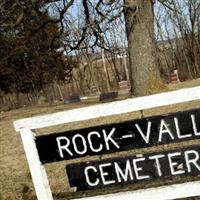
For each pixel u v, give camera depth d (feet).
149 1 50.85
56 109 69.26
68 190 18.40
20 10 55.16
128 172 12.89
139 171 12.84
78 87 198.29
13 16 56.03
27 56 114.11
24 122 13.02
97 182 13.05
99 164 12.98
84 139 12.87
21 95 194.70
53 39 58.23
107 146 12.76
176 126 12.50
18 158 31.22
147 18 50.49
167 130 12.55
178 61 169.58
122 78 191.21
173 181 15.94
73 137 12.91
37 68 124.67
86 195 16.61
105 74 191.21
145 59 50.67
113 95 75.56
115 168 12.93
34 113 70.18
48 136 13.04
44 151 13.11
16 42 69.31
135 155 12.82
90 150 12.89
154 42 51.96
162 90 50.80
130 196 13.23
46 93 182.50
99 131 12.79
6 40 68.49
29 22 58.59
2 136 44.55
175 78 135.03
